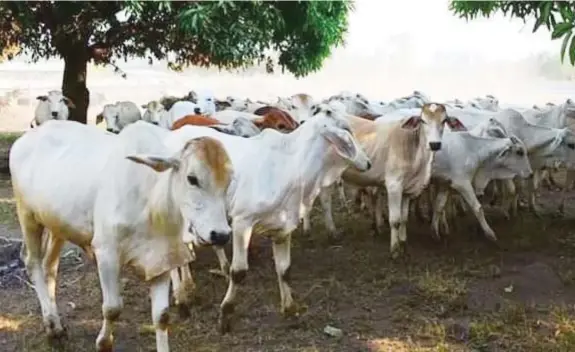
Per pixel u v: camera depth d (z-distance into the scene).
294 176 5.34
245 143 5.43
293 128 8.11
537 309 5.83
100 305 5.88
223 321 5.29
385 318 5.64
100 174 4.31
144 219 4.18
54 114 11.88
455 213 8.62
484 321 5.52
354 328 5.42
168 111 10.43
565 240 8.00
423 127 6.89
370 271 6.82
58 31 12.61
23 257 5.37
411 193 7.25
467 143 7.59
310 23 13.48
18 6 11.55
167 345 4.38
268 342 5.14
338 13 14.62
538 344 5.05
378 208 8.12
